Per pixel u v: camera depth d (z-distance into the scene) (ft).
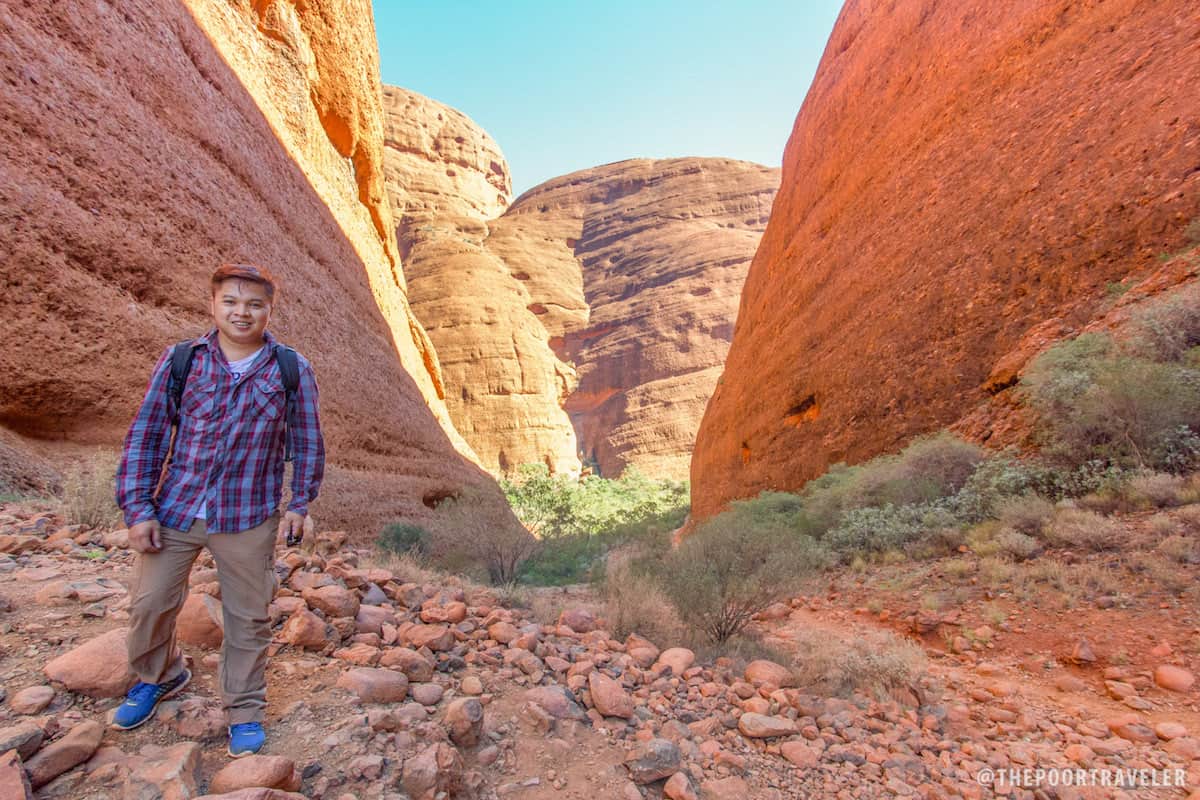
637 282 353.92
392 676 8.14
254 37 61.72
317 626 9.07
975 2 60.95
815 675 12.38
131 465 6.03
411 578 17.33
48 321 27.09
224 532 6.22
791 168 106.42
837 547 31.81
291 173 60.23
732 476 84.64
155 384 6.13
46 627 8.14
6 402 25.26
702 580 16.42
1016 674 15.46
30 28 29.27
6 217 25.84
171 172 37.73
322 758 6.32
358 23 86.99
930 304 47.62
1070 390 28.09
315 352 51.47
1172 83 35.65
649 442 294.46
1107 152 37.78
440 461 76.48
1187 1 37.78
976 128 53.11
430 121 440.45
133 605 6.07
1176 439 23.89
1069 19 47.88
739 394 89.92
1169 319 27.20
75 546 12.79
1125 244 34.55
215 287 6.36
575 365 339.16
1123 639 15.62
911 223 56.13
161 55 40.34
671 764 7.56
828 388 59.06
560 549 56.65
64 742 5.50
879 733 10.35
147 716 6.36
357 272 73.87
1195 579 16.93
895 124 68.85
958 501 29.53
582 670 10.27
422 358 112.47
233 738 6.22
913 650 15.70
